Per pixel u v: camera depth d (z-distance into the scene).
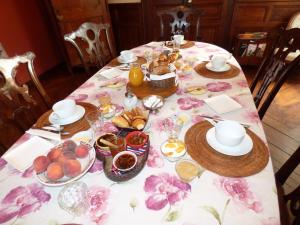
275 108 2.29
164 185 0.68
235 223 0.57
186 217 0.59
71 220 0.61
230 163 0.74
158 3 3.12
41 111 1.31
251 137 0.84
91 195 0.67
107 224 0.59
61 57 3.90
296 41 1.17
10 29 2.96
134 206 0.63
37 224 0.61
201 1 3.00
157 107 1.03
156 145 0.84
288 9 2.79
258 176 0.69
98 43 1.86
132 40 3.62
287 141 1.88
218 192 0.65
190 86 1.24
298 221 0.75
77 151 0.78
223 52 1.67
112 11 3.40
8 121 1.10
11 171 0.78
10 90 1.14
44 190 0.70
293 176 1.55
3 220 0.63
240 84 1.22
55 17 3.03
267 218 0.58
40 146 0.88
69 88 3.15
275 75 1.27
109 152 0.78
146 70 1.44
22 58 1.23
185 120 0.96
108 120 1.01
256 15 2.94
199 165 0.74
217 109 1.02
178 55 1.62
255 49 2.94
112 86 1.30
